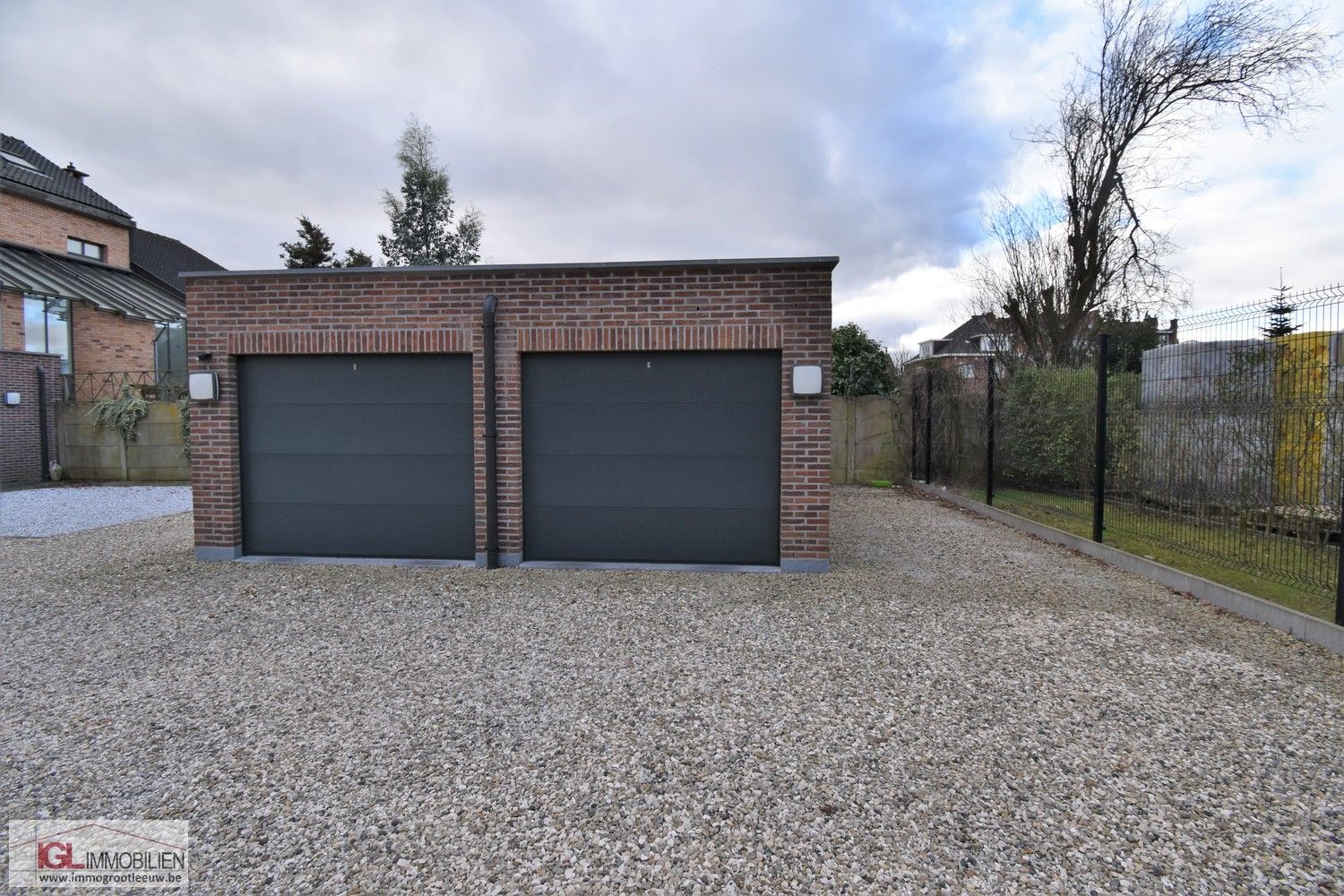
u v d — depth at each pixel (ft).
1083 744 11.01
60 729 11.75
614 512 23.77
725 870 8.04
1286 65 40.86
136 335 64.90
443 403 24.26
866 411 51.52
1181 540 22.91
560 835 8.72
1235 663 14.43
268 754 10.84
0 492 47.62
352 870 8.09
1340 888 7.66
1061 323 49.08
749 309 22.58
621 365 23.56
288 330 24.17
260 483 25.09
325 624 17.49
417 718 12.10
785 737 11.27
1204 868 8.02
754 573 22.49
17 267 58.34
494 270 23.32
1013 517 31.63
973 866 8.08
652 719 11.93
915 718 11.96
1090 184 47.57
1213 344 21.68
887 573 22.57
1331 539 18.63
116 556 25.98
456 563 24.04
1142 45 44.34
